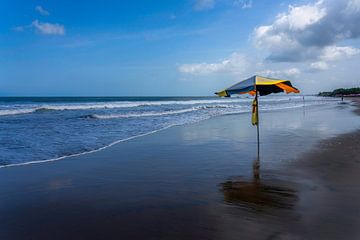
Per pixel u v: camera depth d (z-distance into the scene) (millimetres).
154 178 6648
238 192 5555
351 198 5121
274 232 3881
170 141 11938
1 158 8852
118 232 4008
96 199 5332
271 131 14250
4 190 5891
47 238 3875
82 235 3941
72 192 5742
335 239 3662
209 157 8742
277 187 5809
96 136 13492
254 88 8195
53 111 32938
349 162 7730
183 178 6613
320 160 7977
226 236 3801
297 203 4918
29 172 7297
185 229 4039
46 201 5266
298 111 30844
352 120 19375
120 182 6387
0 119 22438
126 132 14914
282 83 8320
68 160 8641
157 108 40469
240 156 8773
